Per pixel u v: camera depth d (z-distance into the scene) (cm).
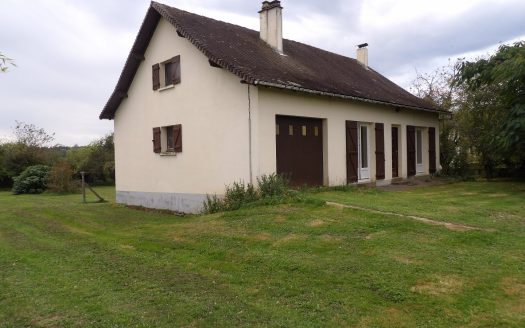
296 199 923
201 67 1147
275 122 1066
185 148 1216
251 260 609
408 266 522
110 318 439
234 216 881
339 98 1238
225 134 1083
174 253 693
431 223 707
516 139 1259
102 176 3247
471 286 461
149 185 1375
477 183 1487
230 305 455
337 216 785
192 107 1183
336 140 1252
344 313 419
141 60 1373
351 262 550
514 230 688
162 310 454
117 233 923
